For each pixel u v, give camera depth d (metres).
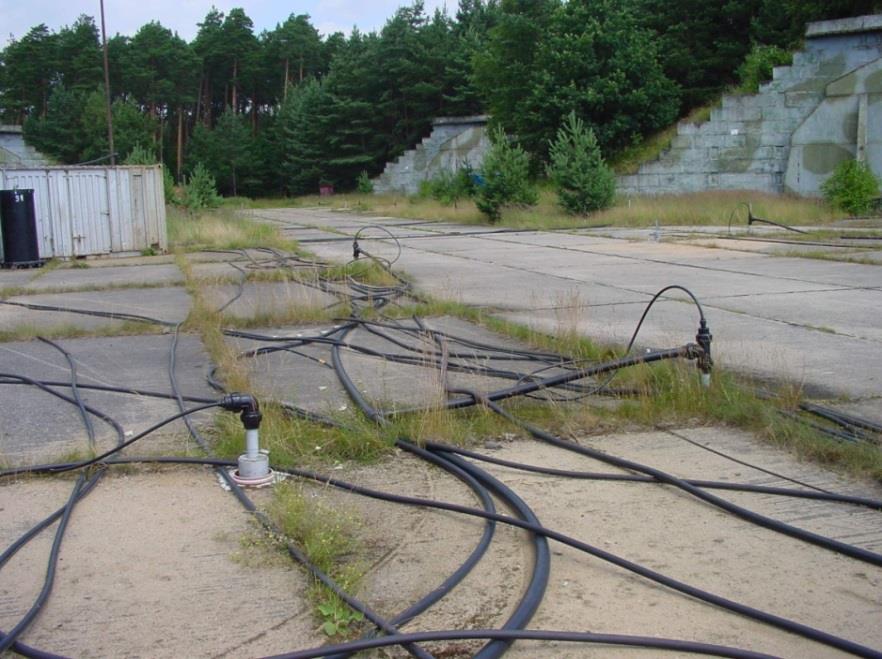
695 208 26.05
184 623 3.23
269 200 60.72
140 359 7.84
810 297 10.64
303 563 3.65
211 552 3.82
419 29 57.22
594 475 4.71
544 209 27.28
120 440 5.40
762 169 32.25
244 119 75.19
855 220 24.62
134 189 18.06
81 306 11.08
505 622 3.21
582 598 3.39
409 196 44.78
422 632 3.03
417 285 12.45
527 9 38.03
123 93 74.19
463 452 5.06
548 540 3.92
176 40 73.94
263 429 5.27
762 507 4.30
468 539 3.94
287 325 9.46
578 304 9.14
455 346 8.14
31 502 4.43
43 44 75.31
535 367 7.20
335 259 16.14
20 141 37.38
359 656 3.01
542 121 34.50
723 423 5.65
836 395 6.20
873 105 29.67
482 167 28.55
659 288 11.66
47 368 7.50
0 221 16.50
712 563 3.70
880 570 3.63
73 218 17.50
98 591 3.48
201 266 15.55
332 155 59.78
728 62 36.84
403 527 4.08
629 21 34.78
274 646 3.07
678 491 4.53
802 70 31.25
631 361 6.25
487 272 13.93
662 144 34.31
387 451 5.20
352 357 7.77
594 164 26.20
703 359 6.09
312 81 65.25
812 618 3.26
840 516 4.18
